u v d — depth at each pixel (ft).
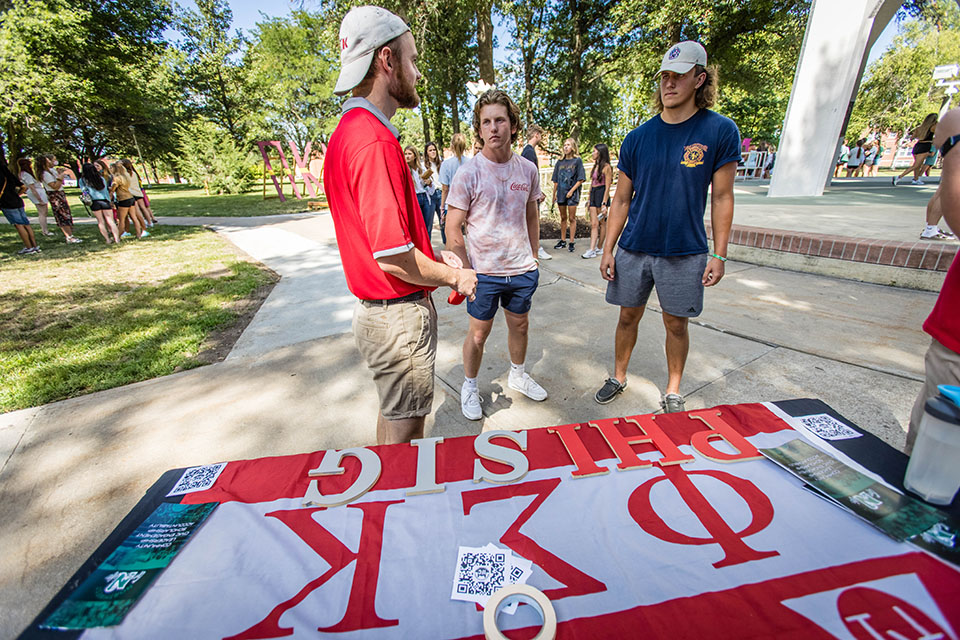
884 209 20.17
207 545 3.26
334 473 4.00
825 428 4.32
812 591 2.72
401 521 3.45
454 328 11.39
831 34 23.34
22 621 4.25
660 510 3.45
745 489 3.62
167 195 79.87
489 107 6.25
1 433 7.32
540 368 9.07
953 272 4.00
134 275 17.84
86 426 7.47
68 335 11.45
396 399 4.93
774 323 10.32
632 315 7.39
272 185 87.56
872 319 10.14
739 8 38.70
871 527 3.15
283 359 9.85
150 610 2.77
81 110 47.47
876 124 101.86
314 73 103.81
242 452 6.72
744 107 82.38
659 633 2.52
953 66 41.04
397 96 4.40
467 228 6.92
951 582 2.71
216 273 17.99
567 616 2.65
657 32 41.47
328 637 2.60
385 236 3.74
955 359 3.96
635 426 4.54
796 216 18.47
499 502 3.60
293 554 3.18
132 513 3.59
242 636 2.61
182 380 9.03
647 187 6.58
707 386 7.95
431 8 35.81
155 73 85.66
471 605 2.77
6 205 22.07
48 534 5.28
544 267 16.72
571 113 54.08
